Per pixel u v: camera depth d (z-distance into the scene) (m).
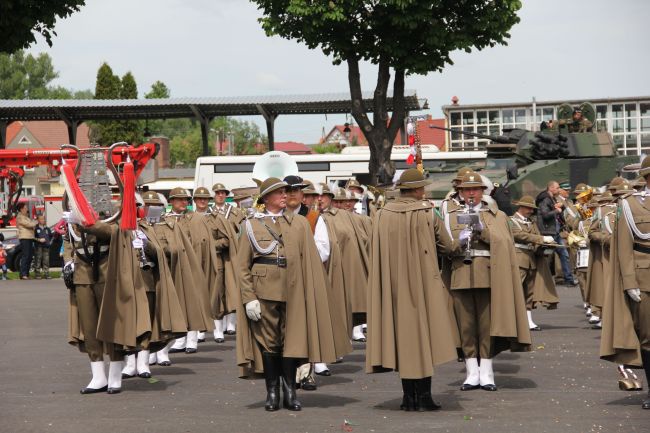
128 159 12.35
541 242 17.72
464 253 11.62
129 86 78.38
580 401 11.20
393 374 13.66
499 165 30.44
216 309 17.64
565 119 31.45
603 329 11.04
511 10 33.16
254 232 10.73
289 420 10.28
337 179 43.62
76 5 29.55
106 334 11.97
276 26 32.88
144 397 11.92
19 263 39.22
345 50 33.03
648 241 10.78
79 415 10.75
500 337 12.03
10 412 10.98
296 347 10.68
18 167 33.41
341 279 13.75
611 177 29.91
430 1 31.86
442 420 10.16
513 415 10.40
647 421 10.02
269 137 44.16
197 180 44.44
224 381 13.15
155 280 12.77
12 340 17.83
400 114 34.22
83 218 11.73
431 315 10.66
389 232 10.78
